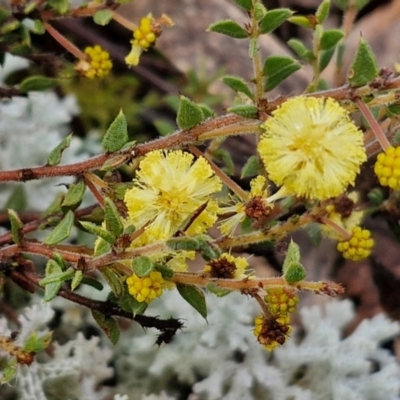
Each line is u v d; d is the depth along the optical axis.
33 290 0.23
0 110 0.28
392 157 0.20
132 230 0.21
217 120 0.21
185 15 0.30
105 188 0.22
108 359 0.26
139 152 0.21
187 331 0.26
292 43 0.24
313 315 0.27
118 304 0.22
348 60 0.30
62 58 0.25
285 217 0.24
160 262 0.21
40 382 0.25
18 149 0.28
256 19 0.21
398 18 0.31
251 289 0.21
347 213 0.22
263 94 0.21
